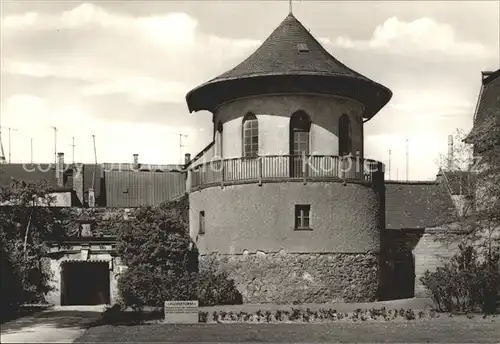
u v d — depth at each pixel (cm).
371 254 3192
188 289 2962
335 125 3234
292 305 2991
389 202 4175
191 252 3384
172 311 2477
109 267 3450
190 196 3509
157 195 7100
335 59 3412
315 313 2584
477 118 4381
